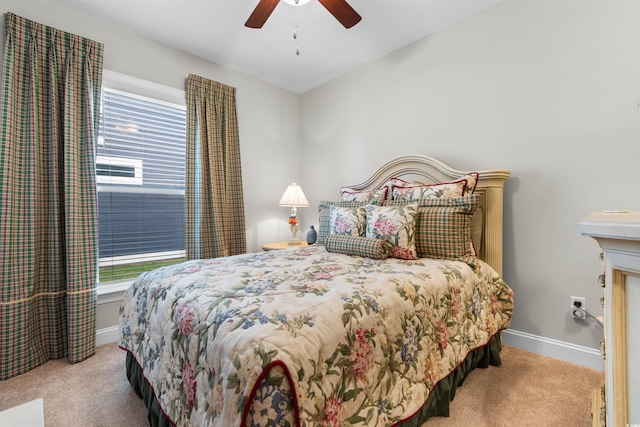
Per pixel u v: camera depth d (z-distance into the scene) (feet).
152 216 8.57
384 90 9.25
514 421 4.27
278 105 11.49
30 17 6.32
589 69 5.67
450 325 4.62
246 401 2.36
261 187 11.03
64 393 5.22
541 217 6.29
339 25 7.64
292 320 2.93
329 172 11.11
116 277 7.84
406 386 3.63
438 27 7.76
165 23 7.54
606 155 5.51
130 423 4.45
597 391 3.30
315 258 5.97
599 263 5.63
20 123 6.03
